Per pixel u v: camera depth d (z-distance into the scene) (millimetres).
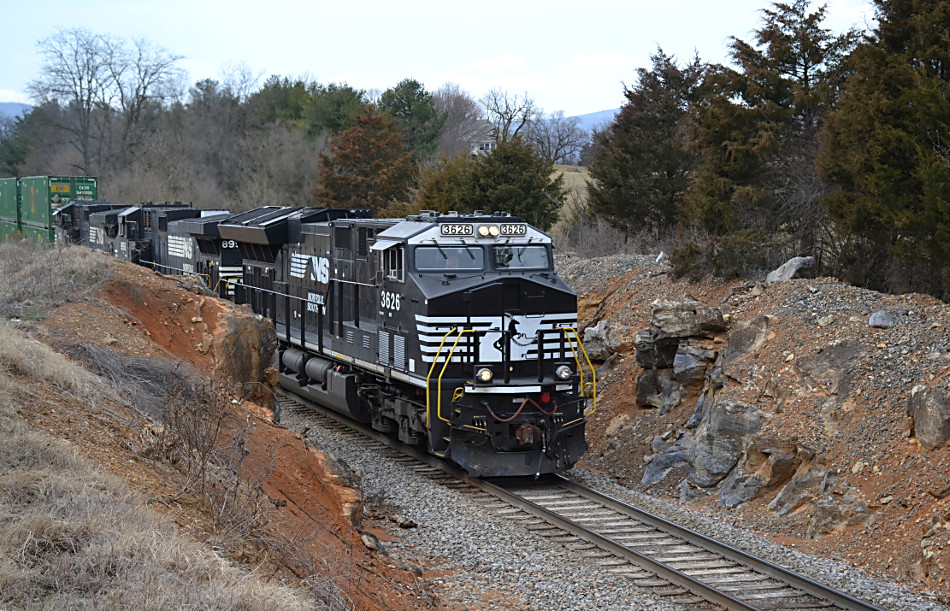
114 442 9711
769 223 22906
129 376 12570
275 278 25031
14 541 6637
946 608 10562
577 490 15531
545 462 16141
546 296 16594
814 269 19500
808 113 25172
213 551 7715
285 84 83438
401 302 17281
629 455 18094
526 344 16422
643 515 13742
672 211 35031
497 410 16188
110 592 6238
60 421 9625
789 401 15344
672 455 16906
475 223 17391
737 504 14969
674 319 18438
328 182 55281
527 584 10945
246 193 66500
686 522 13891
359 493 12383
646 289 22984
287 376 23766
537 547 12406
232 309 16766
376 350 18547
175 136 75750
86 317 14562
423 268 16953
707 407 17078
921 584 11414
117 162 76562
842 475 13688
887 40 18938
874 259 19156
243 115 81812
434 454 17172
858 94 18469
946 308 15445
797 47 26188
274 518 9578
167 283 17219
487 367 16094
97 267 17062
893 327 15414
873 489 13188
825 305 16922
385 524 13453
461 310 16125
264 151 71125
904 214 16297
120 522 7312
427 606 9875
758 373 16188
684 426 17578
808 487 14094
